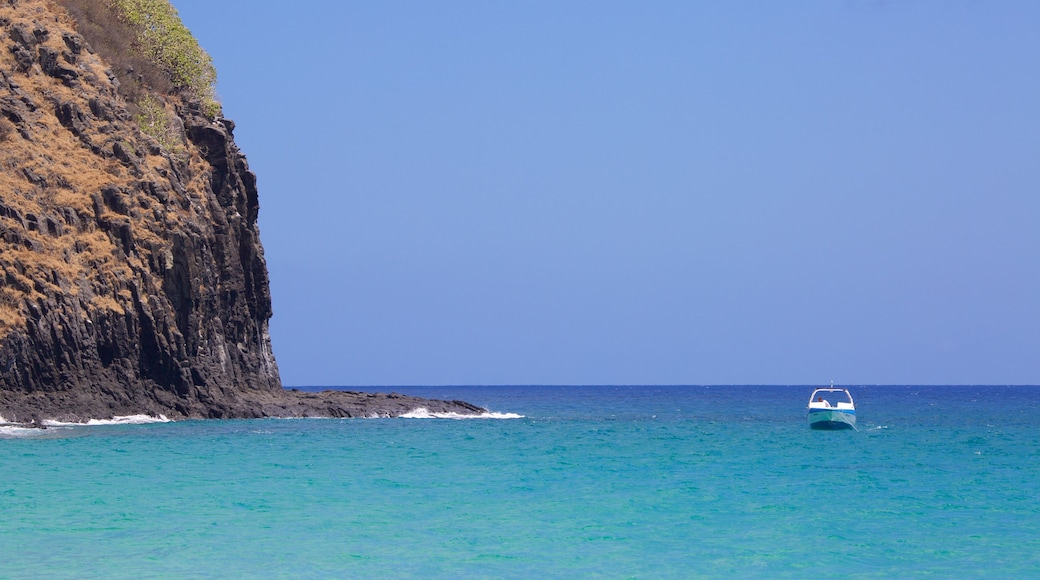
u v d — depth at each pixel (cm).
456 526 3325
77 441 5744
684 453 5909
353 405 8950
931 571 2780
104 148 7906
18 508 3522
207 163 9000
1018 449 6400
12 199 7012
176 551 2891
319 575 2652
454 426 8112
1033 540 3186
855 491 4216
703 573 2744
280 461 5041
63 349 6912
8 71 7644
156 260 7781
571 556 2919
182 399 7769
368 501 3806
